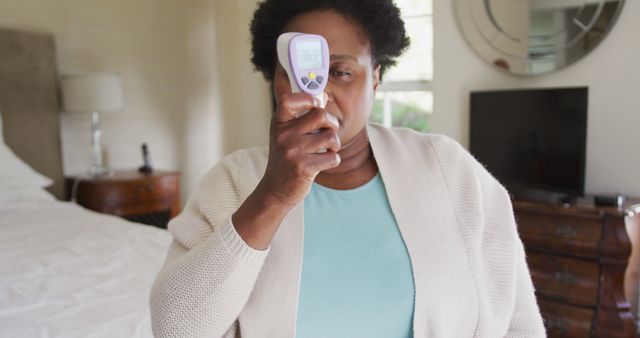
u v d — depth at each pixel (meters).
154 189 3.12
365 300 0.59
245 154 0.69
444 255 0.61
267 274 0.58
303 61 0.47
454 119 2.77
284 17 0.60
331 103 0.56
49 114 2.96
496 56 2.58
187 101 3.80
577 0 2.34
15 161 2.61
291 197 0.45
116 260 1.59
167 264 0.59
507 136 2.50
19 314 1.19
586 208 2.07
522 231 2.26
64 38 3.11
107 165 3.37
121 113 3.42
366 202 0.64
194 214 0.64
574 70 2.42
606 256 2.05
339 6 0.57
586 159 2.38
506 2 2.52
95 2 3.24
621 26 2.27
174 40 3.69
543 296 2.23
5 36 2.75
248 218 0.47
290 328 0.57
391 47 0.62
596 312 2.09
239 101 4.10
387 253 0.61
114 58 3.36
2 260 1.58
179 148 3.79
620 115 2.32
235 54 4.05
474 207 0.65
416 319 0.58
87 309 1.22
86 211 2.40
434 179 0.66
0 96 2.76
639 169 2.29
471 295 0.62
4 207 2.37
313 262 0.59
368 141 0.68
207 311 0.49
